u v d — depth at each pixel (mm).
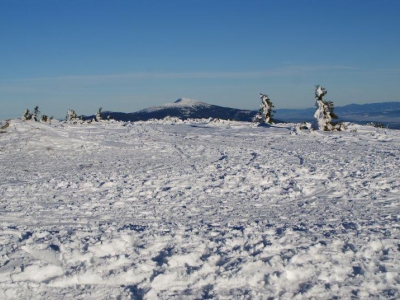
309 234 9531
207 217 11875
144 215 12125
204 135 41812
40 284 6969
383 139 36938
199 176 19438
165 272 7324
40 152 27844
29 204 13508
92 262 7777
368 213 12258
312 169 21125
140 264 7652
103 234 9234
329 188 16562
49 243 8469
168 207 13312
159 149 30406
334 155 27125
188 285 7055
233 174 19656
